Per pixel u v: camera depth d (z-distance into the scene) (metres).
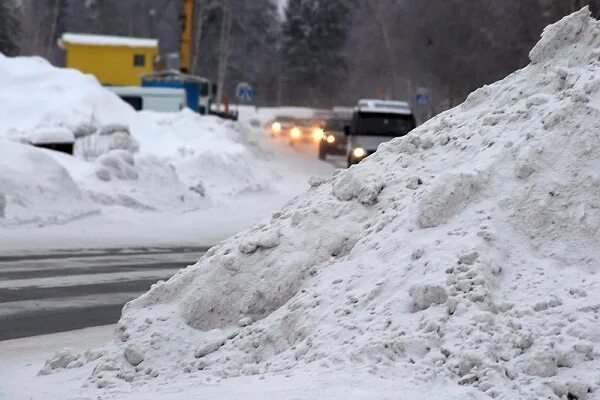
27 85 113.50
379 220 22.88
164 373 22.38
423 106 172.62
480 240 20.17
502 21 187.25
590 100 22.02
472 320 18.45
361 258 21.88
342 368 18.36
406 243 21.27
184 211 79.44
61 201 69.38
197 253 53.78
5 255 50.28
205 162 102.94
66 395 21.72
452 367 17.77
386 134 102.69
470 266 19.55
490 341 17.97
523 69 25.47
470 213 21.16
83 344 29.98
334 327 20.12
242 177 104.38
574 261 19.78
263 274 23.55
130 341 23.36
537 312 18.58
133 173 81.62
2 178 67.12
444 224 21.28
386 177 24.20
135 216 73.19
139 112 133.75
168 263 48.91
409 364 18.08
